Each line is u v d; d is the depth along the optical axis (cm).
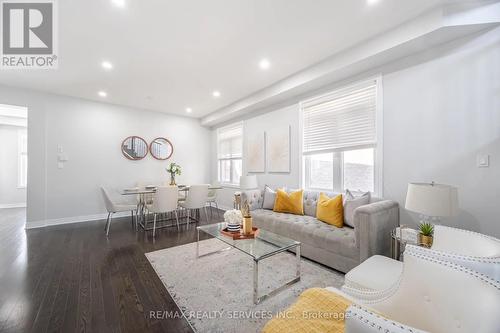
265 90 405
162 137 576
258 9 209
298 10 210
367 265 161
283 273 231
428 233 184
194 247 309
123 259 268
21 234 370
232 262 259
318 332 94
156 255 280
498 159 201
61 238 349
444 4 203
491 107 204
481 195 209
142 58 298
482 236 121
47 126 430
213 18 221
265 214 329
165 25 231
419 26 217
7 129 648
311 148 369
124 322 160
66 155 448
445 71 229
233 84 390
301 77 337
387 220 229
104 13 213
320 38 255
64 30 238
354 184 315
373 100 291
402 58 259
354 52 271
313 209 320
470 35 214
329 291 123
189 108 541
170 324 158
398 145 263
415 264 95
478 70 211
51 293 196
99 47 272
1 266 249
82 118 467
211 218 490
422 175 244
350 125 316
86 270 239
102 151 490
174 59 301
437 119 234
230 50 280
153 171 561
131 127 529
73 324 157
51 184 434
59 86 398
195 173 632
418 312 91
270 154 442
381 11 212
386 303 104
